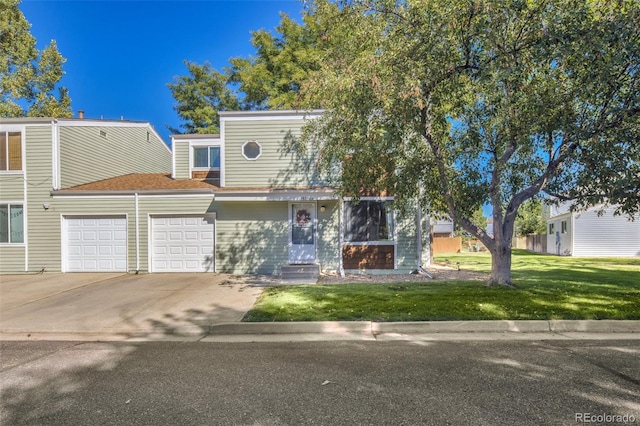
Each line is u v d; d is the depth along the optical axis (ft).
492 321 19.98
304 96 27.55
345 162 28.37
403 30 22.34
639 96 21.31
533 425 10.23
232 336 19.77
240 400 11.96
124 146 57.88
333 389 12.67
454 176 27.86
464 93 24.34
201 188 42.83
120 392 12.71
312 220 41.75
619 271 41.42
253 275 40.42
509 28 22.20
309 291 28.76
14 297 29.27
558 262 55.67
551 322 19.92
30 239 43.75
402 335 19.35
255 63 78.43
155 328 20.65
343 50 25.80
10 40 69.00
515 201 29.09
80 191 43.45
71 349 17.65
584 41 19.62
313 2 25.88
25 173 44.11
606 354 15.92
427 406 11.36
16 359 16.25
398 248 41.01
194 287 32.55
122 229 43.55
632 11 19.35
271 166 42.06
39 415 11.16
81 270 43.65
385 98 20.79
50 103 74.02
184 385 13.21
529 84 22.63
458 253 95.35
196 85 88.79
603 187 22.39
